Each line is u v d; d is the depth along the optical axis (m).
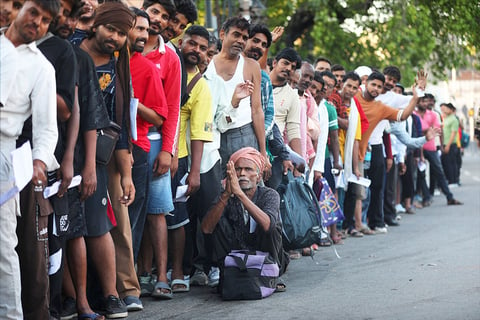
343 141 14.69
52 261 7.44
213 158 9.85
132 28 8.62
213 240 9.27
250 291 8.95
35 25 6.60
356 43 27.03
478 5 19.38
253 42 10.94
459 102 78.12
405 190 19.61
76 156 7.73
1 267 6.73
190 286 9.99
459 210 20.28
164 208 9.14
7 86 6.60
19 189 6.53
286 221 10.09
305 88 12.52
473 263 11.23
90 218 8.03
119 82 8.37
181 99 9.52
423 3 25.06
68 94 7.25
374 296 8.99
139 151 8.84
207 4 20.67
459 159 29.38
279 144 11.12
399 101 16.44
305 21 28.12
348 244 14.01
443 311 8.04
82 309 7.95
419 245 13.55
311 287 9.72
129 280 8.58
